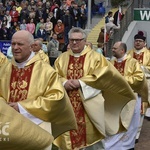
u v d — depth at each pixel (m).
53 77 7.77
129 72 12.64
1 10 36.56
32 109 7.48
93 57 10.20
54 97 7.56
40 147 6.52
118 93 10.33
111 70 9.96
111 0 40.34
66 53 10.54
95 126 10.02
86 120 9.98
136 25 34.34
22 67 7.98
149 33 34.19
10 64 8.20
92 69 10.07
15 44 7.78
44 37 31.72
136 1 36.00
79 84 9.78
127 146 12.47
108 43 27.80
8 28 33.34
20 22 33.88
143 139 14.68
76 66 10.21
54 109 7.58
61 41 30.92
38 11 33.28
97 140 10.17
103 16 40.09
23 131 6.23
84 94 9.79
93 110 9.91
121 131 11.67
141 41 16.75
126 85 10.30
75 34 10.18
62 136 9.97
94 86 9.88
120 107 10.84
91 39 34.81
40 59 8.04
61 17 32.00
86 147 10.20
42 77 7.78
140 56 16.78
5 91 8.05
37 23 32.69
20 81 7.91
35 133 6.39
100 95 10.05
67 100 7.78
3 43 26.92
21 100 7.82
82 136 10.01
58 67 10.43
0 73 8.20
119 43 12.84
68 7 33.88
